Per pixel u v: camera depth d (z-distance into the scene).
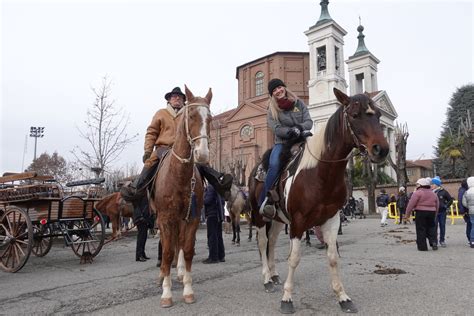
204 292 5.30
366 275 6.19
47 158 46.44
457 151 39.16
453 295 4.77
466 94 52.75
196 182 5.10
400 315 4.03
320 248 10.24
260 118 47.16
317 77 43.69
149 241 12.96
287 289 4.33
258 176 5.73
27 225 7.30
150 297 5.10
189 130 4.46
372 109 3.87
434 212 9.20
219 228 8.33
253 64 54.22
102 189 11.47
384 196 18.53
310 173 4.31
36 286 6.01
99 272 7.16
